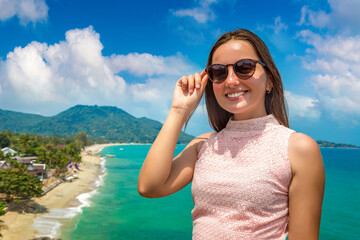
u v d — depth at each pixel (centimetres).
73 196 4912
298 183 119
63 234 3070
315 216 117
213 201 127
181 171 153
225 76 140
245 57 138
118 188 6003
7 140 10675
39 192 3838
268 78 149
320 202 119
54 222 3409
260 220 116
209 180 131
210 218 127
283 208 122
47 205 4100
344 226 3684
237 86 137
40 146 10025
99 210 4138
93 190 5644
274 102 150
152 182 142
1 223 3108
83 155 14088
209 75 149
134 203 4700
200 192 133
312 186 117
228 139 142
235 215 119
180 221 3794
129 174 8356
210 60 158
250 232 116
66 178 6438
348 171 10244
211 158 140
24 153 8681
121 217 3872
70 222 3481
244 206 118
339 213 4353
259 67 138
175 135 149
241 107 137
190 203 4838
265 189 118
